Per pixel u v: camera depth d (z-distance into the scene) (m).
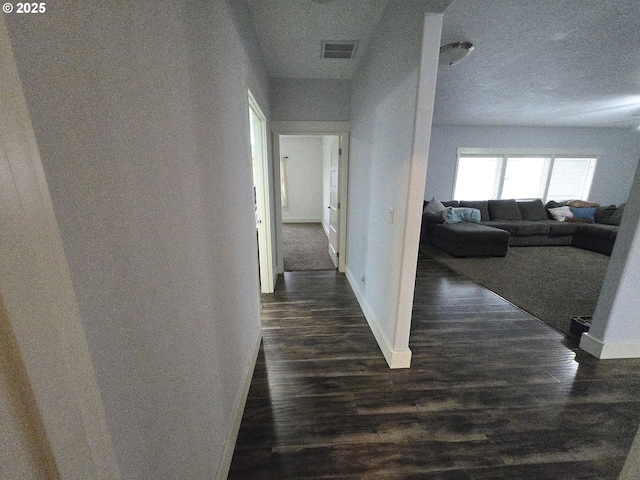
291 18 1.91
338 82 3.10
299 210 7.74
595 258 4.43
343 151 3.29
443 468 1.18
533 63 2.57
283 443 1.29
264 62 2.59
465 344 2.09
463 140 5.82
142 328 0.58
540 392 1.60
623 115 4.75
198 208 0.89
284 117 3.15
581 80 3.01
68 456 0.40
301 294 2.99
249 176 1.73
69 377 0.39
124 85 0.52
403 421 1.41
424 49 1.30
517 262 4.20
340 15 1.88
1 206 0.31
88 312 0.43
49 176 0.36
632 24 1.91
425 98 1.36
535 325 2.37
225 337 1.18
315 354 1.96
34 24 0.34
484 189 6.15
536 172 6.13
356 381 1.69
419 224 1.57
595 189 6.26
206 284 0.95
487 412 1.46
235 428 1.29
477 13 1.79
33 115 0.34
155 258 0.63
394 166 1.73
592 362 1.86
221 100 1.17
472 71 2.75
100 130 0.46
